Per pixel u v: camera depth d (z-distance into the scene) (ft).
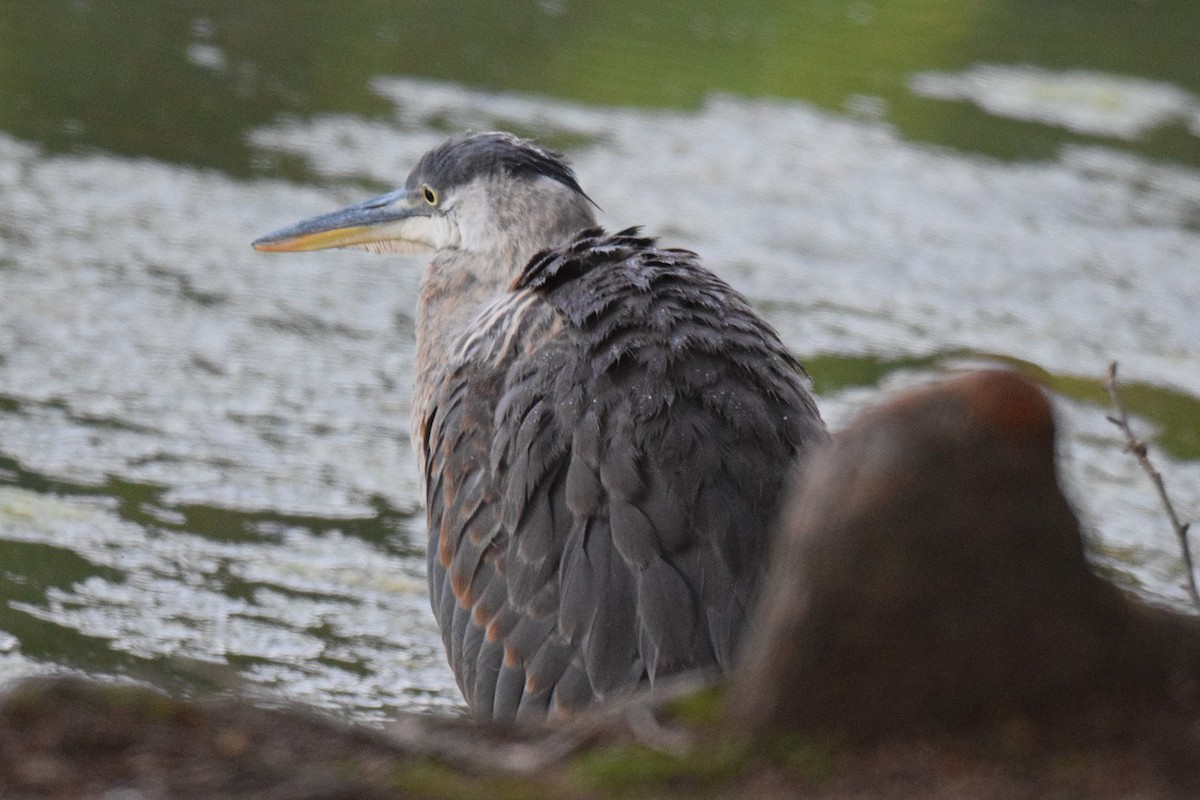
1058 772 13.71
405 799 14.23
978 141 79.66
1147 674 14.15
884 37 95.50
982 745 13.91
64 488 42.98
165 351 51.80
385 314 56.85
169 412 47.93
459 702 34.60
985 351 56.29
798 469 25.61
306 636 37.14
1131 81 91.56
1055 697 14.02
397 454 46.85
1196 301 63.77
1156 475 22.50
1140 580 40.96
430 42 84.33
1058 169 76.95
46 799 14.06
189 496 43.27
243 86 75.05
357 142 69.67
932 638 13.88
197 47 79.97
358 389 50.80
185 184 64.08
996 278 63.93
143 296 55.31
